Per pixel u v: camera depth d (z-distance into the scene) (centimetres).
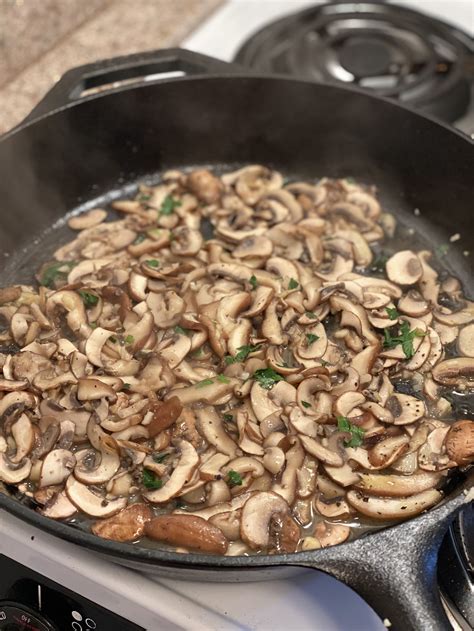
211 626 30
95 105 46
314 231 45
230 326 40
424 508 33
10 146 43
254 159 51
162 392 37
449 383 38
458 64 53
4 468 34
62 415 36
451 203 46
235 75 46
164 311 40
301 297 41
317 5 58
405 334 39
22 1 51
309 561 27
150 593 30
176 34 58
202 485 34
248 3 60
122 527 32
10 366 37
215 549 31
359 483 34
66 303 41
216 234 46
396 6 57
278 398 37
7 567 33
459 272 45
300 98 47
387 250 46
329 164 50
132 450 34
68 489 33
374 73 52
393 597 26
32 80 53
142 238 46
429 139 45
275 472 34
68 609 33
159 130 49
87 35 57
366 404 36
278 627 30
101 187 50
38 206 47
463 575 29
